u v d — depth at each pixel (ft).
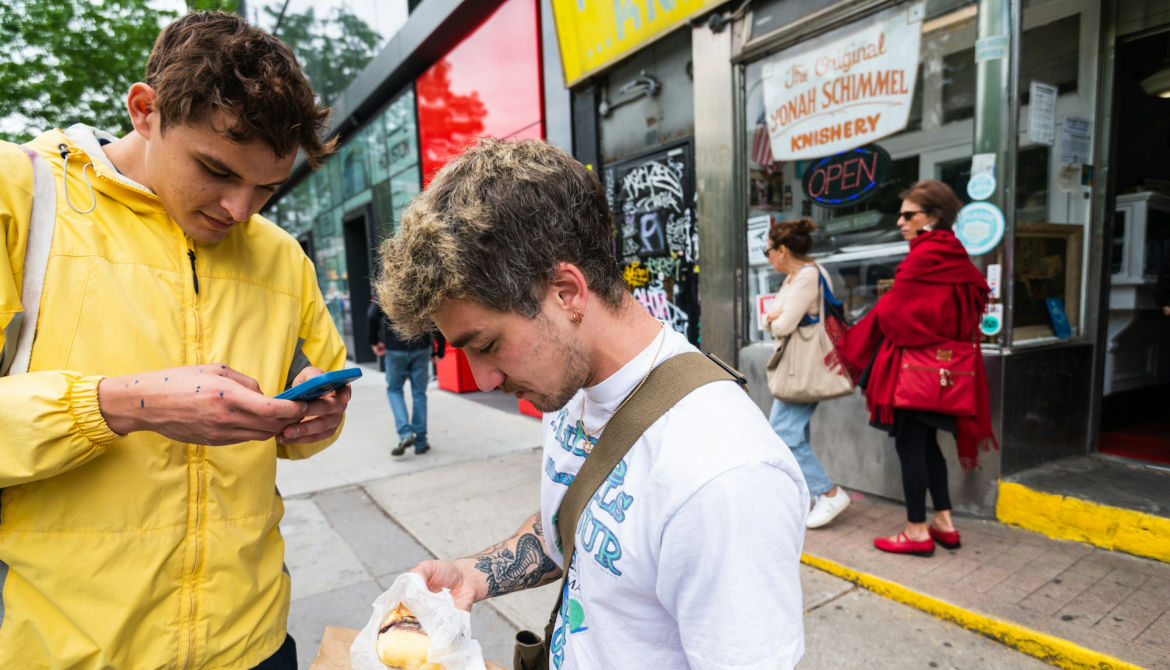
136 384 2.83
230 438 2.93
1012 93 9.41
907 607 8.02
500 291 2.23
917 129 10.74
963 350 8.28
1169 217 13.04
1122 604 7.33
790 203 12.92
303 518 12.35
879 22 11.02
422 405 16.71
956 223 10.21
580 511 2.57
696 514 2.06
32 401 2.71
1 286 2.85
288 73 3.11
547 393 2.51
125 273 3.24
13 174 2.99
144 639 3.22
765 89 13.01
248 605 3.61
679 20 14.06
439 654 2.84
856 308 12.08
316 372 3.90
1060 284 10.75
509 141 2.44
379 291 2.42
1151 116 12.93
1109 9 10.59
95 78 26.43
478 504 12.67
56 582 3.04
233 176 3.15
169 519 3.25
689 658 2.16
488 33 21.02
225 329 3.57
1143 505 8.63
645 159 16.10
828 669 6.89
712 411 2.28
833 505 10.19
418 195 2.43
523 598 8.98
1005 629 7.09
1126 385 12.94
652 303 16.56
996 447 9.36
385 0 27.58
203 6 25.30
